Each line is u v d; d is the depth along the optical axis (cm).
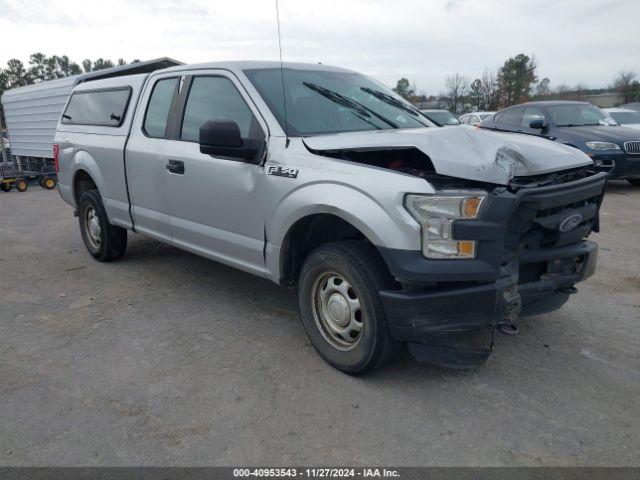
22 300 483
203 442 273
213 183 405
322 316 349
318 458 260
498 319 296
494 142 332
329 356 344
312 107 394
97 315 445
